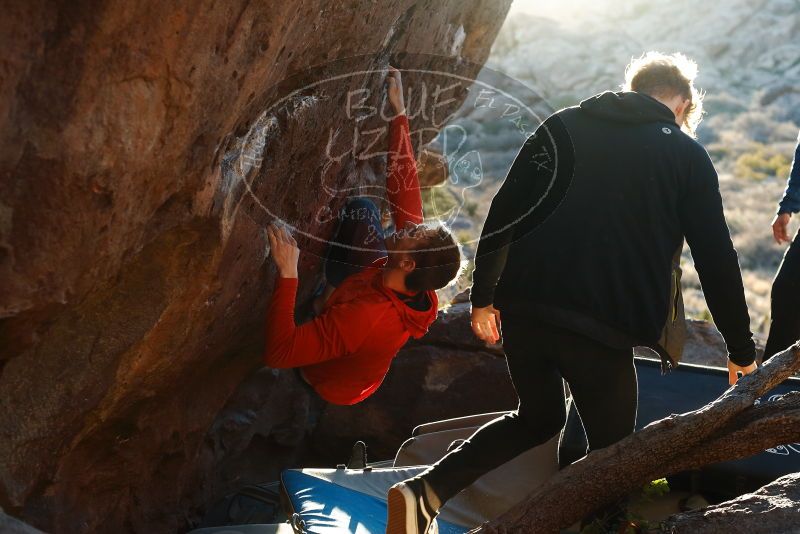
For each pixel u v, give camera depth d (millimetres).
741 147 26328
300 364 3080
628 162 2617
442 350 5266
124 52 1787
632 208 2607
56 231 1911
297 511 3383
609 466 2660
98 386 2688
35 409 2607
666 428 2695
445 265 3053
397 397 5234
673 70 2818
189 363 3232
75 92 1751
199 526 4312
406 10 3191
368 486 3611
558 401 2855
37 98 1723
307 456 5363
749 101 32688
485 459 2785
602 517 2859
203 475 4316
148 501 3756
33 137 1745
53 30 1682
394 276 3121
